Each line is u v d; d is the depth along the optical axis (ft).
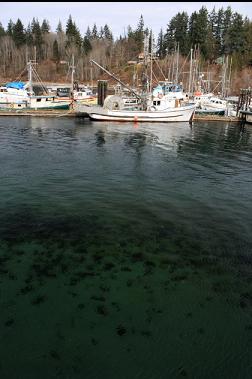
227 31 529.45
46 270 42.96
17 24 615.98
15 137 139.03
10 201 65.36
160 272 43.39
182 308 36.83
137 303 37.37
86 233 53.42
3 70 556.10
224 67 364.79
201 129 185.98
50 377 28.48
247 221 59.52
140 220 58.85
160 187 77.05
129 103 228.22
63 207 63.31
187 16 555.69
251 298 38.81
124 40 654.94
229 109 246.68
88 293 38.73
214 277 42.60
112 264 44.86
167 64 434.30
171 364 30.09
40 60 587.27
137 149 122.01
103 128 173.17
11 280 40.63
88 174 85.76
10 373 28.73
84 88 341.62
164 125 194.80
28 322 34.12
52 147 120.37
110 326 33.94
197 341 32.53
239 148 131.44
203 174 89.97
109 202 66.74
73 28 651.25
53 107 231.30
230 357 30.99
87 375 28.73
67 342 31.89
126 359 30.37
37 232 53.16
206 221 59.16
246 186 80.07
